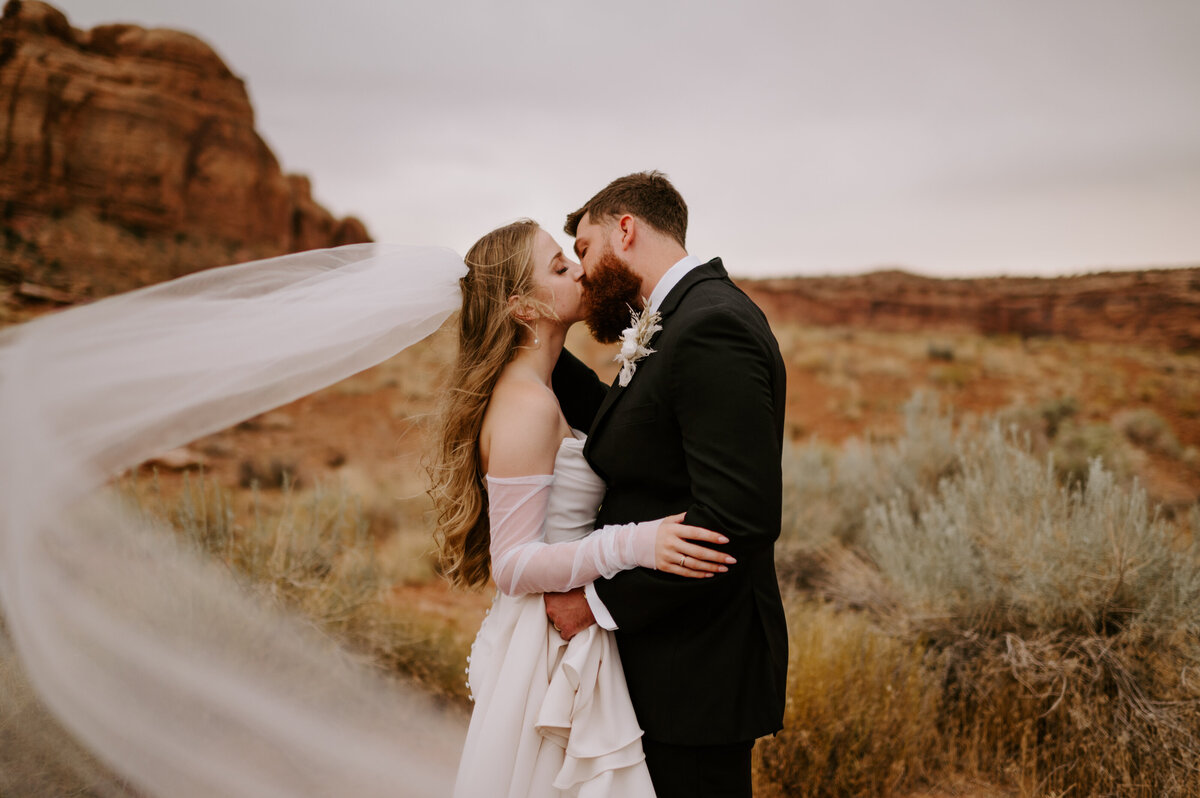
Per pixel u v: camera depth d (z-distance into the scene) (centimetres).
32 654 206
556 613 193
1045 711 349
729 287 199
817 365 2455
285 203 3828
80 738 219
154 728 232
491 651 206
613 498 203
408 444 936
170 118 3269
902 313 3806
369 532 762
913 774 337
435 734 338
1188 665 338
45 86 2920
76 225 2775
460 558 228
